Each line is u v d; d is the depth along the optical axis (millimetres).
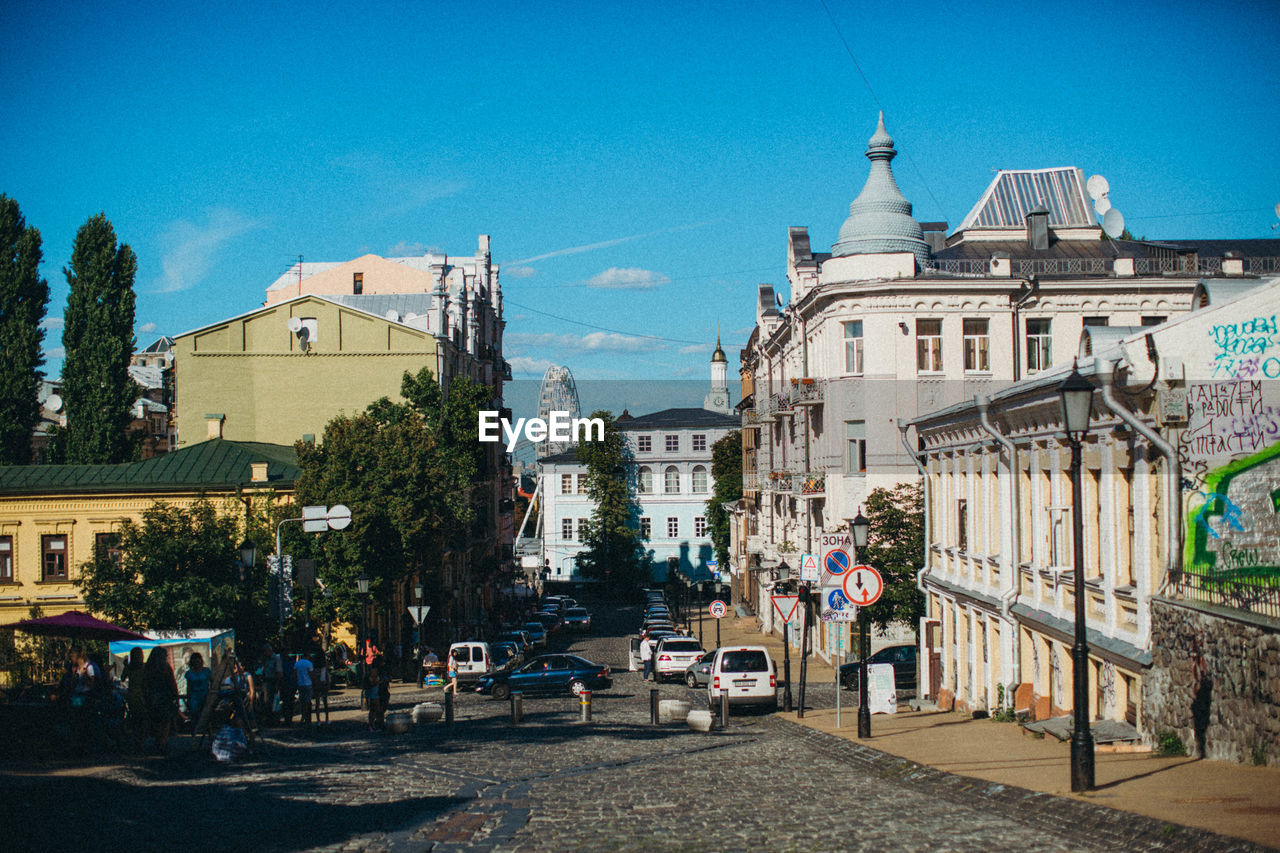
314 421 66125
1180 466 18219
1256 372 18250
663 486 119500
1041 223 54531
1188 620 16969
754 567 76438
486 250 96250
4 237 63531
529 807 14781
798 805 14656
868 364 48844
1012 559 26547
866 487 49094
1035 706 23906
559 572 119562
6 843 11742
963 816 13352
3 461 62625
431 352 66438
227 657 22031
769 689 35500
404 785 17031
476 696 45625
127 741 21172
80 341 65938
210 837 12336
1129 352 18594
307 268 85375
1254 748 14883
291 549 46969
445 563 65875
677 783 17344
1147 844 10633
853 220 51562
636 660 59375
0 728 19312
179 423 65625
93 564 38031
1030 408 24609
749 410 78125
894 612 41656
